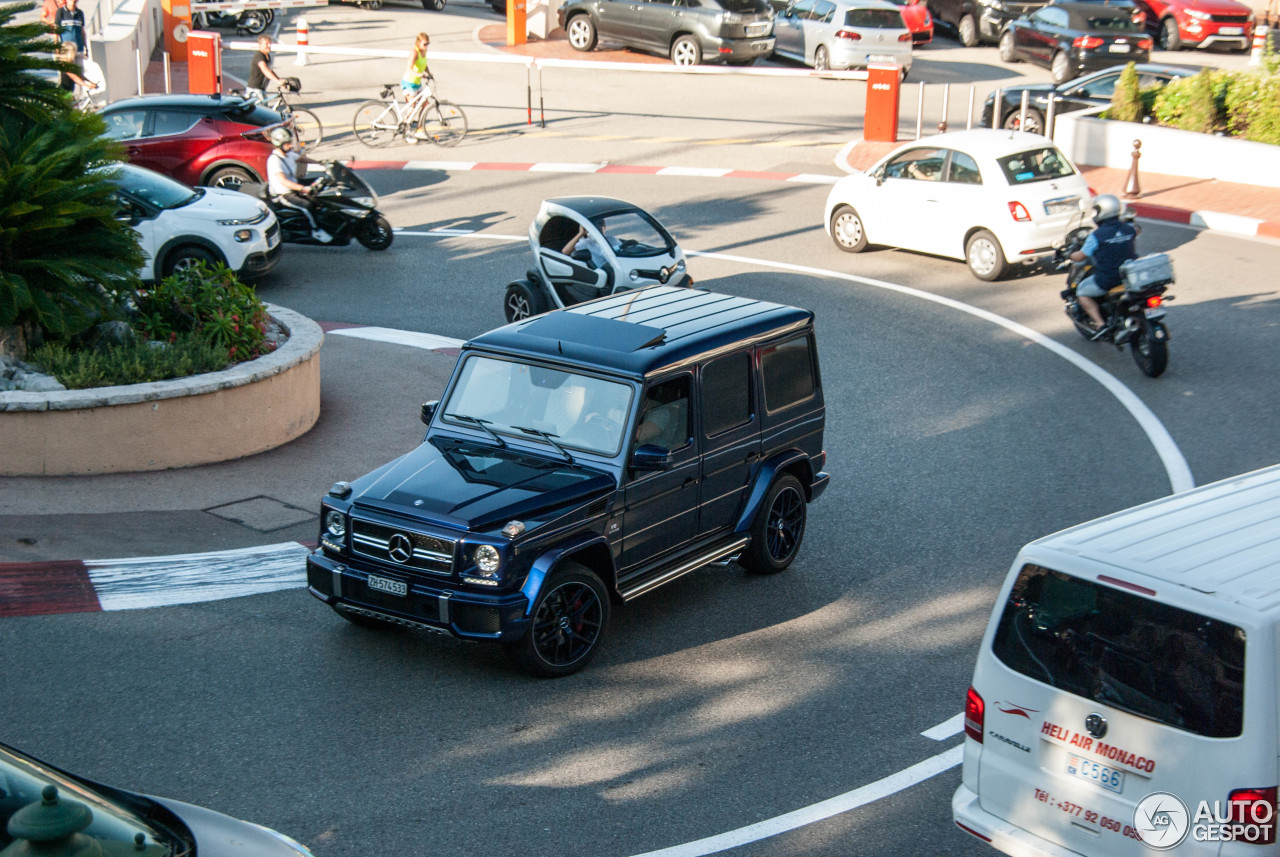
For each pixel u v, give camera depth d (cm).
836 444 1151
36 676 709
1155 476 1067
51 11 2358
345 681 721
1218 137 2161
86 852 392
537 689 721
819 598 854
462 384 816
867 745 666
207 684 710
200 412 1027
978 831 518
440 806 600
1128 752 474
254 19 3559
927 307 1594
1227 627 450
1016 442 1153
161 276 1534
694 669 751
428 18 4034
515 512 707
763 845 574
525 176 2259
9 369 1019
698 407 803
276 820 585
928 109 2797
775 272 1742
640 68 3253
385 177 2256
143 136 1912
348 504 732
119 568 845
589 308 890
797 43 3284
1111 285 1359
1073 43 3041
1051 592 505
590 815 595
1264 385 1295
